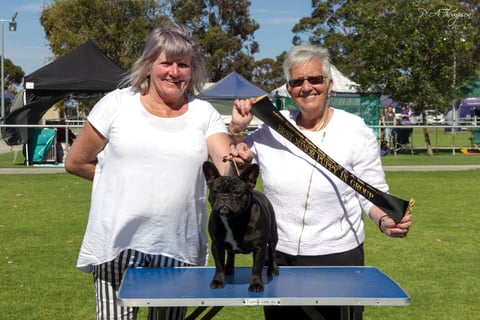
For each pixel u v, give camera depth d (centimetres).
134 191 362
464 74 2772
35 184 1466
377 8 2788
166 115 371
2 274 707
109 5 4384
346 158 400
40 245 846
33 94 1894
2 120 2170
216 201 307
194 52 372
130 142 363
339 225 400
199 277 346
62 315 578
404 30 2605
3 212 1093
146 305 298
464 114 4125
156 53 364
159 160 363
